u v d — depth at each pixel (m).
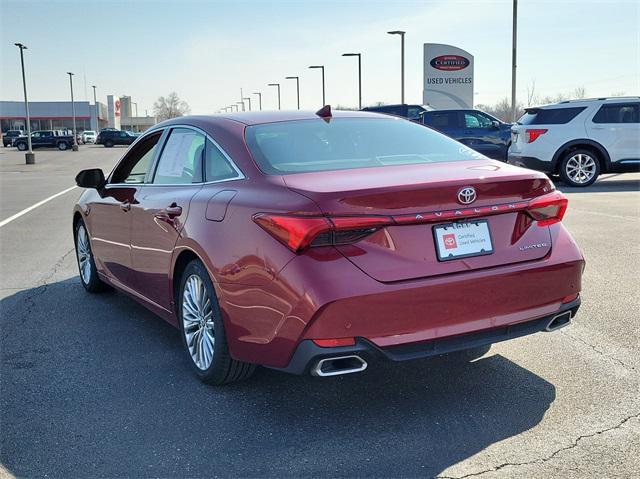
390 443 3.13
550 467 2.86
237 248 3.36
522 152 14.97
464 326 3.20
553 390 3.68
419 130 4.34
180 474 2.91
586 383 3.76
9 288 6.48
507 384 3.78
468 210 3.24
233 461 3.01
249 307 3.30
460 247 3.23
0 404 3.70
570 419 3.31
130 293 5.13
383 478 2.82
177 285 4.17
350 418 3.41
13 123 101.06
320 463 2.97
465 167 3.60
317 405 3.59
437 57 37.22
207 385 3.90
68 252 8.37
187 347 4.05
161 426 3.38
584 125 14.24
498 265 3.30
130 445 3.19
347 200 3.04
